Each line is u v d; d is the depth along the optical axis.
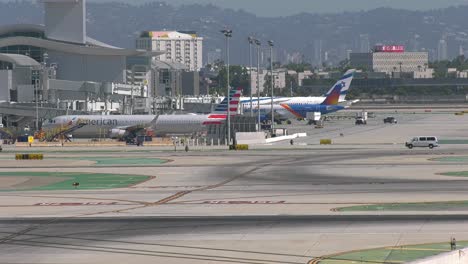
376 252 121.19
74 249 129.25
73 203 181.88
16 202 185.12
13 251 128.62
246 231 140.75
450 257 104.19
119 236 139.12
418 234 134.00
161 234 140.00
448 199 174.38
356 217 151.75
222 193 195.12
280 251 123.62
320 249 124.31
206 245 129.50
